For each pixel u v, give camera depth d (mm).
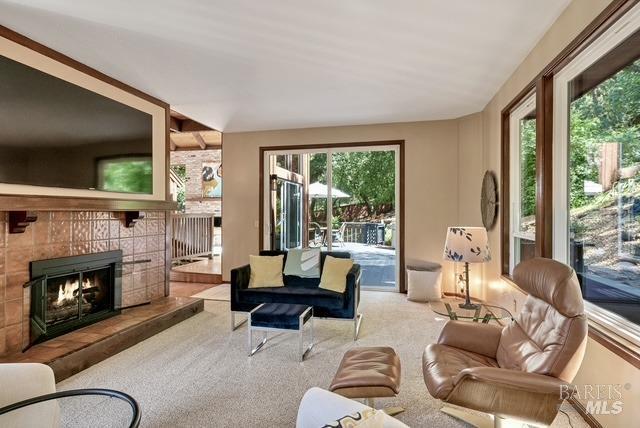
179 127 6383
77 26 2537
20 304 2729
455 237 2959
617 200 1992
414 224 5199
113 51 2930
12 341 2664
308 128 5578
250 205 5836
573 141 2486
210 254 8023
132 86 3736
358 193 5492
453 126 5059
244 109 4578
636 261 1825
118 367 2762
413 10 2350
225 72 3363
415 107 4500
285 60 3104
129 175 3721
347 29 2586
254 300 3629
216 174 9516
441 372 1848
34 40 2736
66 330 3059
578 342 1646
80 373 2654
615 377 1818
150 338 3400
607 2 1867
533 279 1963
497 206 3938
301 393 2377
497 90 3867
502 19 2455
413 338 3389
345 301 3438
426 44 2818
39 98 2795
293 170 5742
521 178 3543
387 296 5035
